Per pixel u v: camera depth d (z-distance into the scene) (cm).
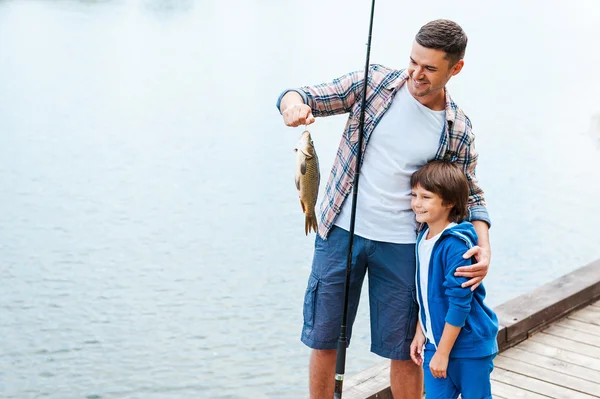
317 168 242
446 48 232
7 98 1803
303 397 591
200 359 645
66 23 3041
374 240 257
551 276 788
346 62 2255
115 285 791
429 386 259
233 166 1258
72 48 2527
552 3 3638
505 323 371
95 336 684
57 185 1155
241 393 597
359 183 257
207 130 1522
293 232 944
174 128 1541
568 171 1159
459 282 243
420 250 255
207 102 1792
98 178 1195
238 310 731
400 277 259
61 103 1770
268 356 648
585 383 338
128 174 1219
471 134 256
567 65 2164
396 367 273
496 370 350
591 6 3550
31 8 3384
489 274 793
